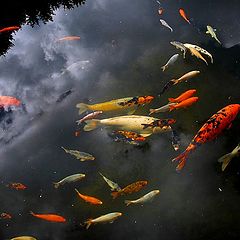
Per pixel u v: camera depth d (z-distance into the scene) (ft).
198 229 7.41
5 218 8.40
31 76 12.19
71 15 14.67
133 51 11.78
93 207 8.14
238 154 7.49
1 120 10.82
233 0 12.95
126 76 10.89
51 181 8.93
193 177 8.20
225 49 10.94
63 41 13.29
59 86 11.43
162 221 7.64
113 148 9.14
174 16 12.94
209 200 7.77
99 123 7.75
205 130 6.98
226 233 7.25
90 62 11.89
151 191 7.78
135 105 8.11
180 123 9.20
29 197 8.73
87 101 10.55
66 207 8.30
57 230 7.97
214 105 9.45
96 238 7.66
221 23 12.16
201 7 13.05
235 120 8.89
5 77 12.35
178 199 7.91
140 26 12.85
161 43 11.77
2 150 10.10
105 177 8.48
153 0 14.01
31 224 8.19
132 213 7.86
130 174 8.60
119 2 14.58
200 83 9.96
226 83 9.87
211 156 8.43
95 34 13.16
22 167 9.46
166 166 8.51
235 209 7.51
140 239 7.50
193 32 11.98
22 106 11.08
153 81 10.46
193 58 10.74
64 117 10.37
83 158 8.58
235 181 7.91
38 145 9.91
